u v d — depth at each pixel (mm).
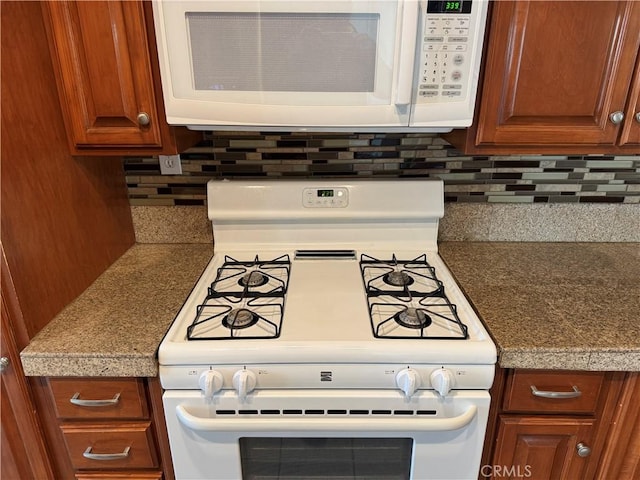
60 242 1134
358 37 1019
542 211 1531
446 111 1084
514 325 1065
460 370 991
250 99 1074
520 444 1125
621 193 1508
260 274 1302
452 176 1501
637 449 1118
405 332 1042
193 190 1513
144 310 1141
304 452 1101
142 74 1083
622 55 1059
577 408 1081
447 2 990
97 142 1149
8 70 967
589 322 1082
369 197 1409
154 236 1564
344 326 1064
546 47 1064
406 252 1461
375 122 1092
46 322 1080
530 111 1119
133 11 1033
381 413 1021
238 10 1000
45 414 1078
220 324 1079
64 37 1058
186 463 1079
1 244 943
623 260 1430
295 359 984
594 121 1127
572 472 1154
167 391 1021
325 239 1468
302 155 1475
